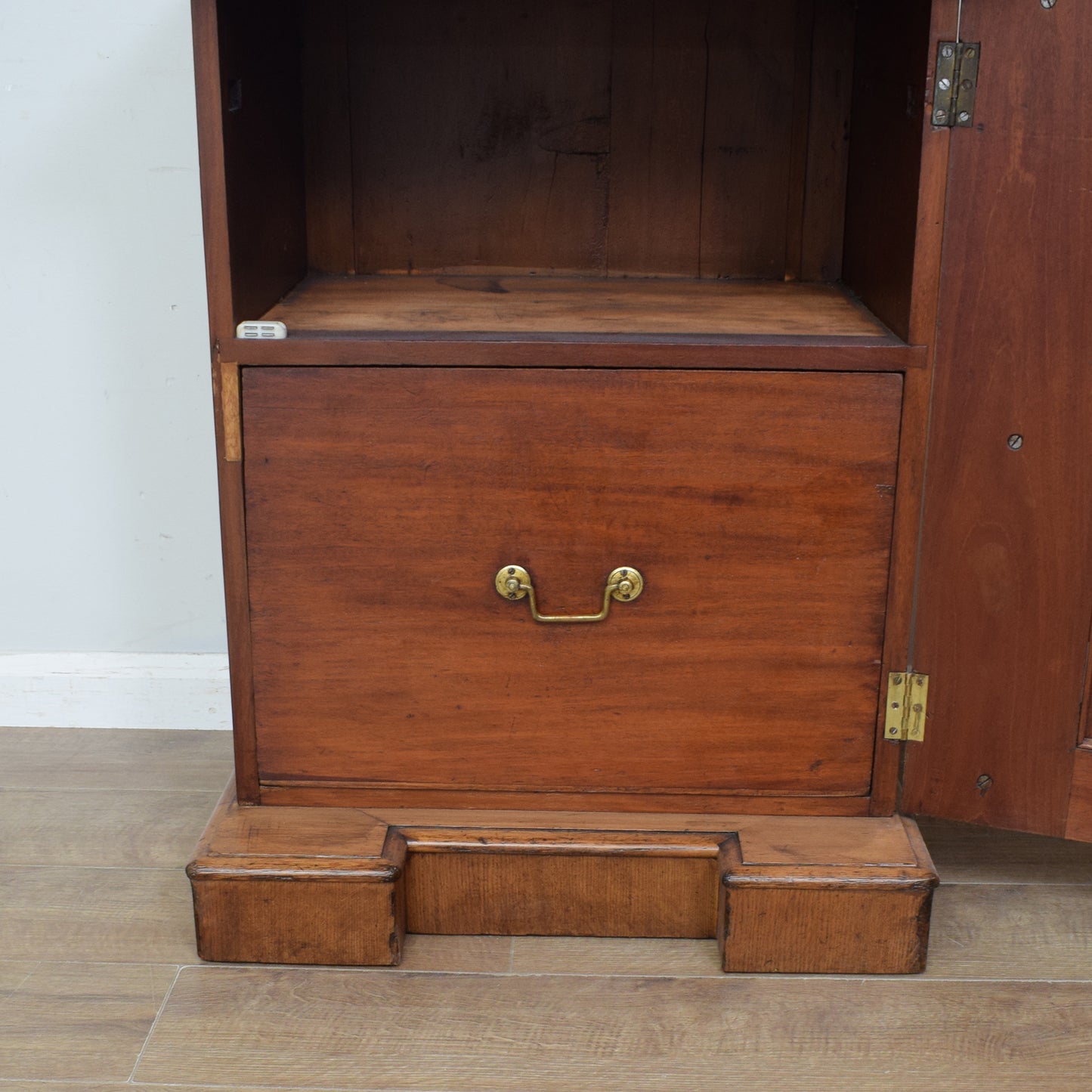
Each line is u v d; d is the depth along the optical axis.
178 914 1.30
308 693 1.25
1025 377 1.12
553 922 1.26
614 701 1.24
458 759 1.26
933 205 1.09
